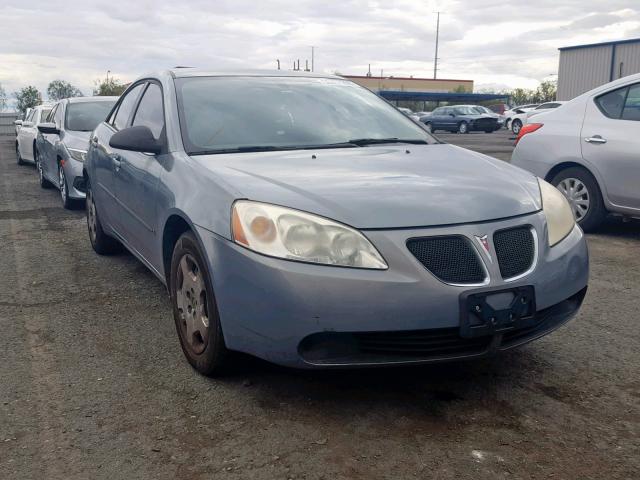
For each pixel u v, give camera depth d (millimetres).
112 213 5074
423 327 2758
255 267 2848
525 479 2480
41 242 6652
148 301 4648
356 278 2738
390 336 2818
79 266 5629
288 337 2793
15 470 2557
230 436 2795
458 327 2783
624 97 6445
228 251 2965
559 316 3221
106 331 4059
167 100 4211
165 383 3303
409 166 3514
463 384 3264
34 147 14188
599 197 6535
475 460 2604
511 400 3102
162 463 2600
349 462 2596
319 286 2740
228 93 4301
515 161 7238
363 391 3188
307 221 2844
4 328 4121
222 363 3215
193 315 3391
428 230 2848
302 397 3131
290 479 2488
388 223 2846
